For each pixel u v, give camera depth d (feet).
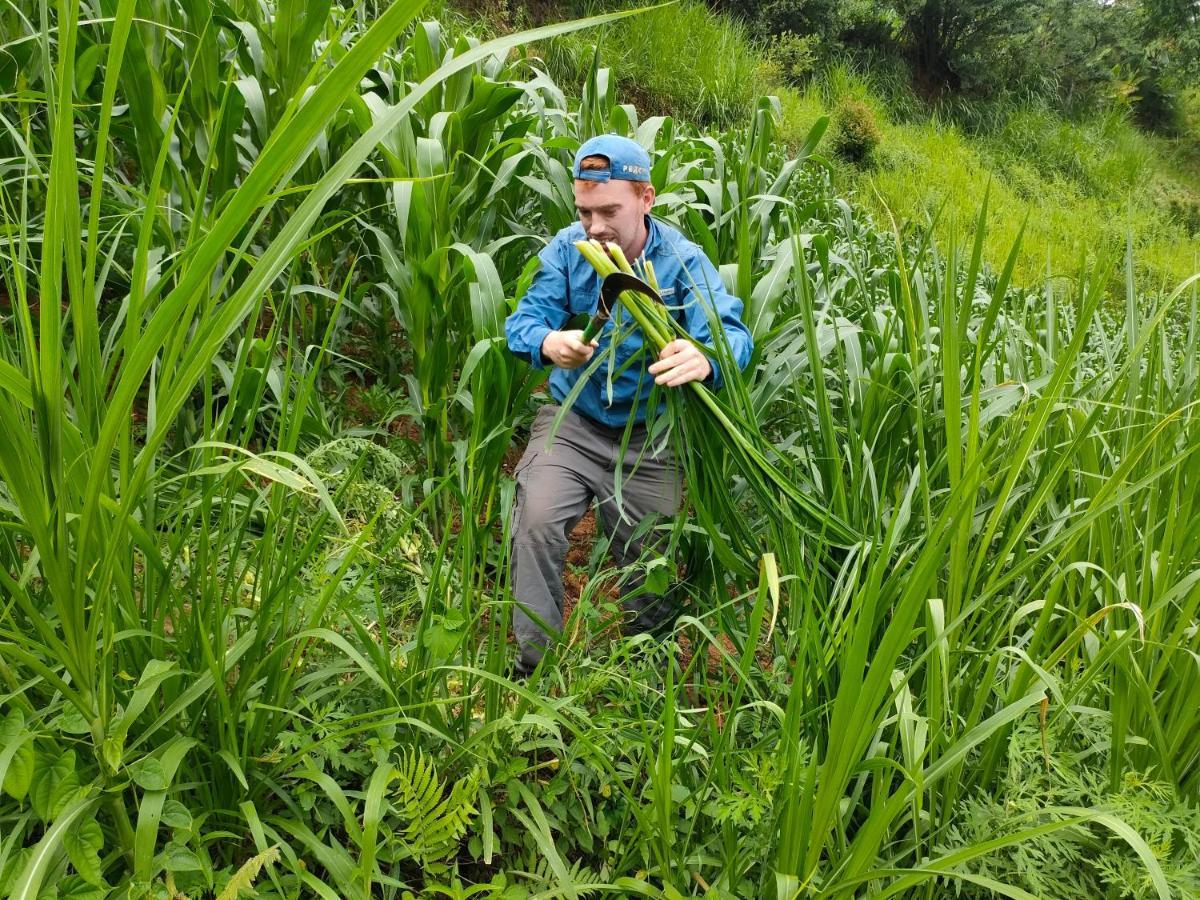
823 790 4.17
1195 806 5.12
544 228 12.76
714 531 6.58
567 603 8.66
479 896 5.09
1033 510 4.88
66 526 3.21
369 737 5.25
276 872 4.58
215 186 8.93
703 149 14.10
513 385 8.33
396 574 6.45
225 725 4.47
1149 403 6.44
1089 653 5.46
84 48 8.61
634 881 4.66
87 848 3.51
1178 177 64.75
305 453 7.63
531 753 5.90
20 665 4.33
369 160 10.18
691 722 6.25
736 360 6.96
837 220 17.03
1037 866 4.66
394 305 9.23
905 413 7.13
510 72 11.45
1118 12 72.59
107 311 8.23
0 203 5.13
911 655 5.76
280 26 9.59
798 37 46.52
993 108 58.59
